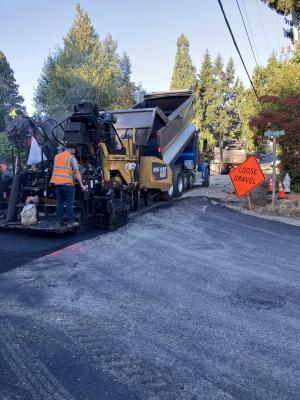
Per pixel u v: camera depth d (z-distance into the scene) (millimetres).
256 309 5008
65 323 4492
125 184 11000
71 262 6730
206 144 19688
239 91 42188
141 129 13180
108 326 4449
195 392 3311
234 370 3646
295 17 25328
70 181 8273
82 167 9078
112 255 7227
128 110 13578
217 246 8094
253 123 15242
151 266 6672
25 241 8055
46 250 7402
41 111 25547
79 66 26453
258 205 13570
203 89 42469
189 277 6172
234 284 5914
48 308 4891
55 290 5473
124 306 5008
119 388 3340
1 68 32594
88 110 9156
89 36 36125
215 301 5242
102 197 9242
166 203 13734
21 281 5777
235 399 3236
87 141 9227
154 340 4156
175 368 3652
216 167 36719
